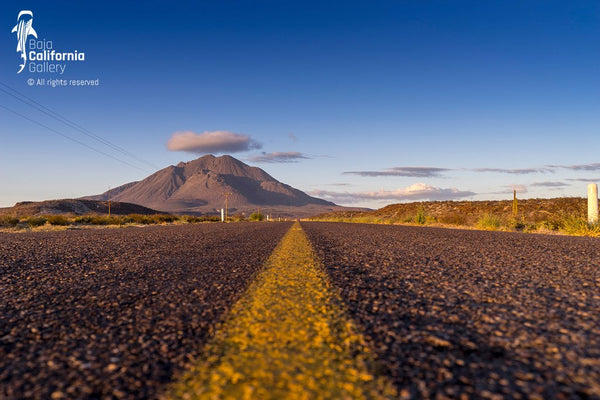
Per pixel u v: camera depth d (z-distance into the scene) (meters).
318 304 2.93
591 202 14.56
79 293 3.54
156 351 1.94
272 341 2.05
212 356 1.84
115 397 1.44
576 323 2.38
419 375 1.61
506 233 13.38
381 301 3.03
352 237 11.42
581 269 4.55
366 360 1.77
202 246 8.48
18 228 23.45
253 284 3.84
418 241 9.41
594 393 1.44
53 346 2.06
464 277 4.13
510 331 2.23
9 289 3.74
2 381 1.60
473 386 1.50
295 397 1.38
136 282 4.06
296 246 8.31
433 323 2.41
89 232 16.17
